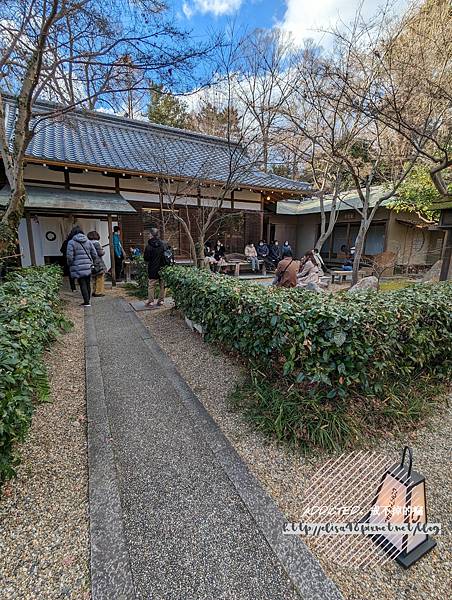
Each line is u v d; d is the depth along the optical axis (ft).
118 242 30.73
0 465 5.06
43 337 8.85
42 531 5.19
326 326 7.67
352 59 20.48
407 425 8.24
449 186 23.07
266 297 9.55
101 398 9.46
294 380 8.87
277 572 4.66
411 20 16.62
